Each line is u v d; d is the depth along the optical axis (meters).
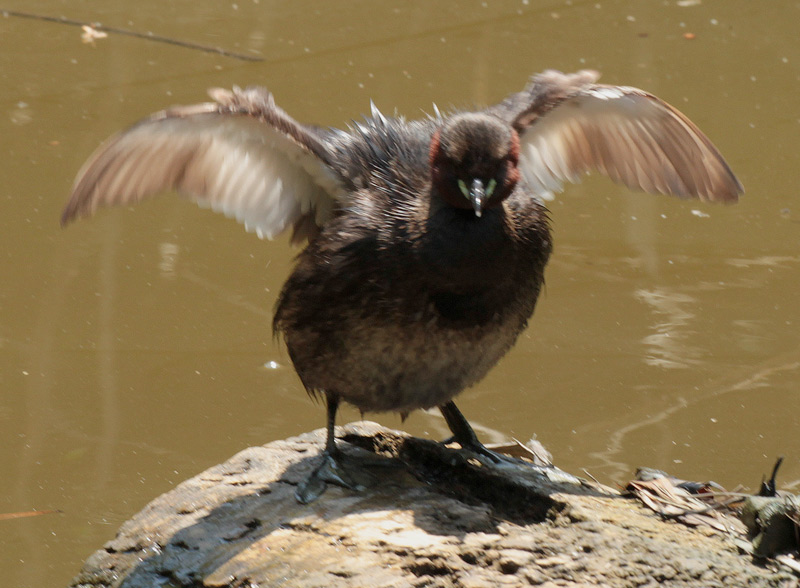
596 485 8.46
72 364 12.40
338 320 7.84
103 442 11.28
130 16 20.53
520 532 7.42
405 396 8.15
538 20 20.14
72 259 14.16
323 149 7.99
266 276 13.88
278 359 12.59
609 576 6.90
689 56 18.62
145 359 12.51
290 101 17.25
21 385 12.09
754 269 13.67
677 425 11.17
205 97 17.36
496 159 7.54
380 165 8.13
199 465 10.89
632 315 12.98
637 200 15.29
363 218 7.79
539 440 11.05
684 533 7.45
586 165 9.33
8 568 9.61
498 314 7.84
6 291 13.50
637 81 17.80
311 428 11.52
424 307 7.65
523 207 8.05
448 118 8.14
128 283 13.71
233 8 20.88
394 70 18.22
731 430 11.09
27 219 14.74
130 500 10.46
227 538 7.73
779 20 19.80
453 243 7.56
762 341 12.45
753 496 7.44
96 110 17.06
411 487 8.19
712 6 20.47
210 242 14.60
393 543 7.31
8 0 21.06
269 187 8.38
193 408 11.77
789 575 6.95
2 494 10.52
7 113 17.02
